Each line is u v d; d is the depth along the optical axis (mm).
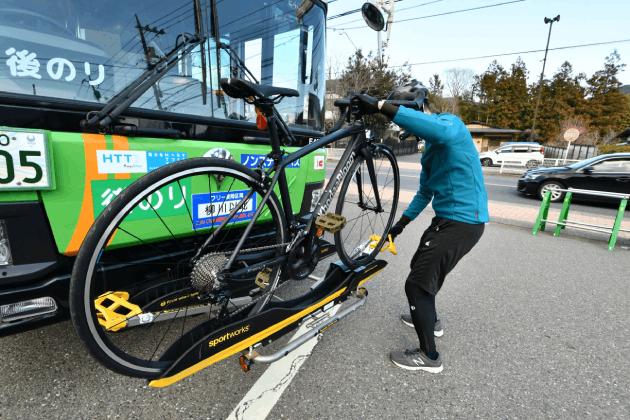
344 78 23438
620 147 30234
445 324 2850
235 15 2328
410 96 2166
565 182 9281
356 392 2020
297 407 1881
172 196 1947
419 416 1863
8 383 1912
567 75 58281
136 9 1879
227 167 1631
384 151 2637
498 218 6949
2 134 1396
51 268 1635
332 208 2842
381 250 2762
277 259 1920
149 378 1557
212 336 1636
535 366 2338
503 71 58188
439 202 2141
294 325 2051
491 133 42250
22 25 1552
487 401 1996
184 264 2135
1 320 1567
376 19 2248
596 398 2049
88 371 2045
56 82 1662
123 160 1746
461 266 4215
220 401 1896
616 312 3146
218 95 2234
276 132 1816
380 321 2834
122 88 1864
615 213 8336
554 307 3215
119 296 1766
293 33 2770
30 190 1505
